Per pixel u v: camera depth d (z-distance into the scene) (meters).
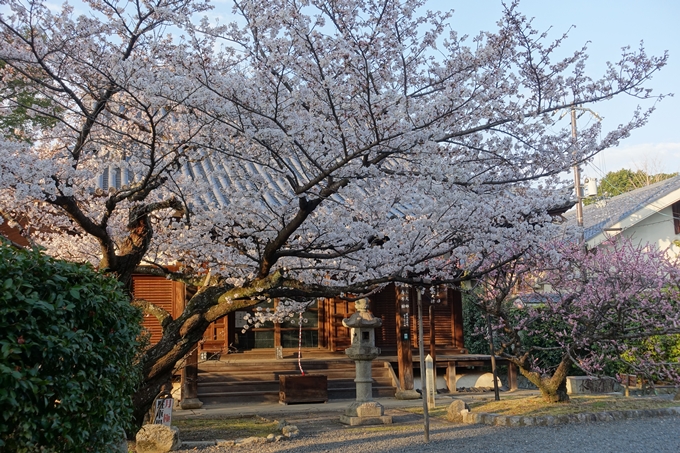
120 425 4.45
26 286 3.46
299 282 7.61
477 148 6.58
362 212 6.83
